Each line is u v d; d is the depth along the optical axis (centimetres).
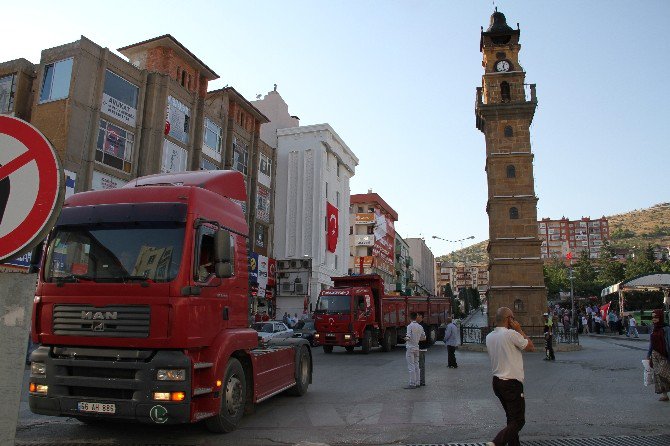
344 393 1159
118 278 673
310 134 4869
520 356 595
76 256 701
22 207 314
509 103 2856
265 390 905
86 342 665
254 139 4306
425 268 12112
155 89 2930
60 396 660
